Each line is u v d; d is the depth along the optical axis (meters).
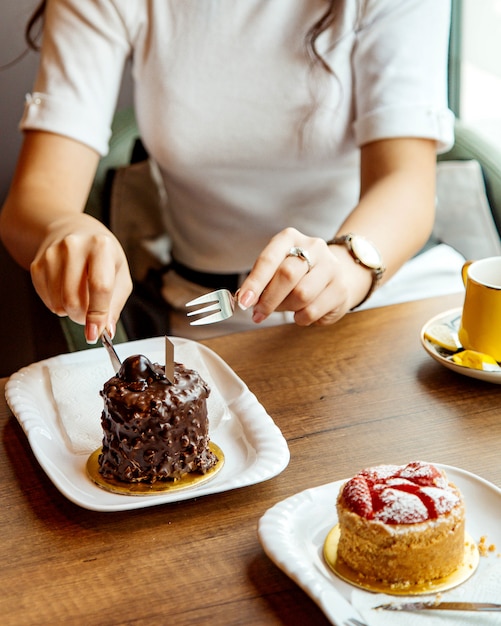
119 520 0.77
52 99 1.38
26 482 0.84
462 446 0.86
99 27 1.41
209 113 1.43
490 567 0.67
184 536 0.75
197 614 0.65
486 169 1.73
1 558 0.73
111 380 0.83
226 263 1.56
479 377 0.97
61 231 1.09
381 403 0.95
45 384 1.01
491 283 1.04
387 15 1.35
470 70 2.22
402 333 1.12
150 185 1.69
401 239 1.20
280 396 0.98
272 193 1.50
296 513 0.74
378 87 1.34
